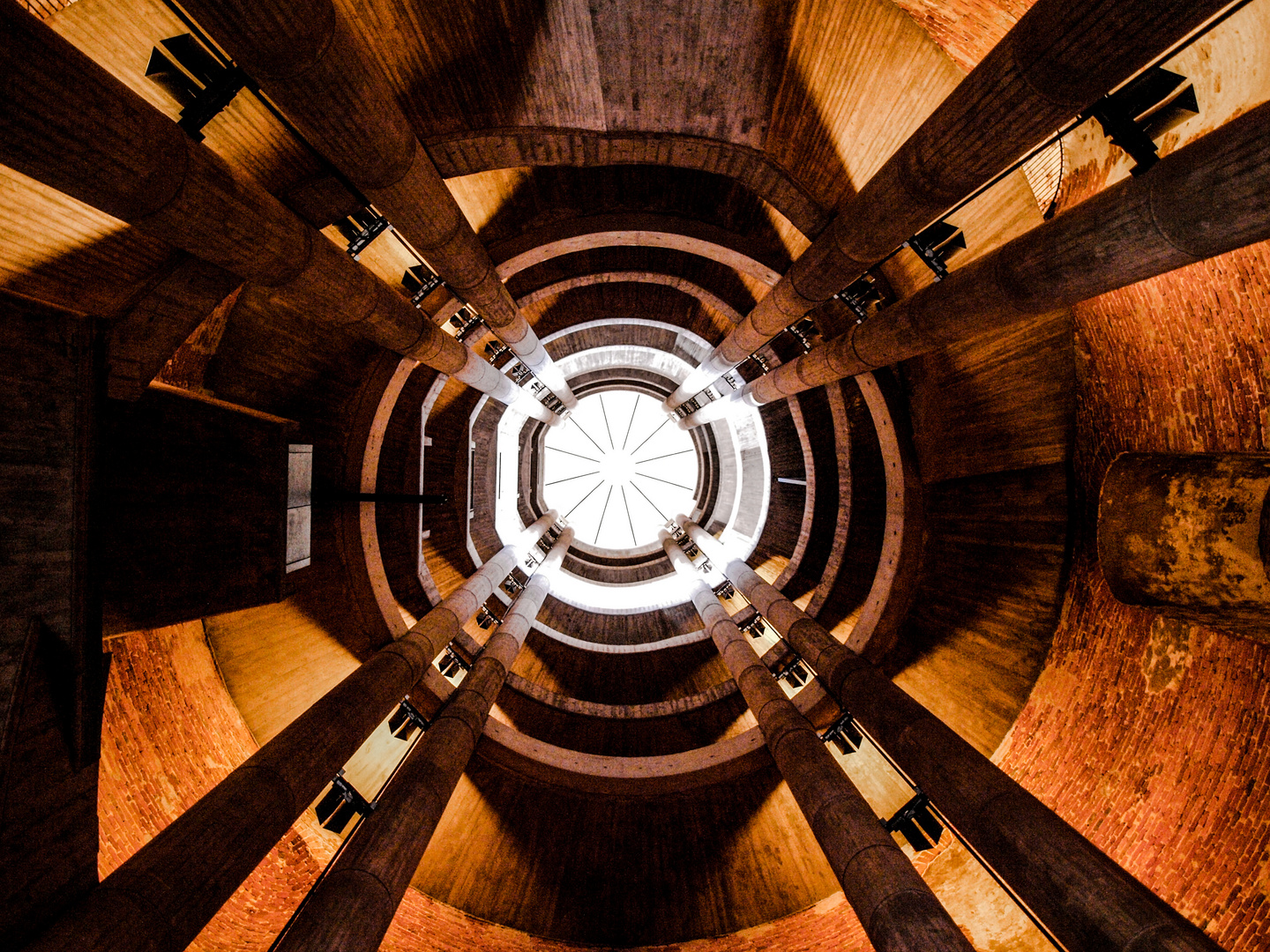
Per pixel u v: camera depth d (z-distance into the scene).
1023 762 9.62
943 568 10.68
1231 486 6.48
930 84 7.31
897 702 7.43
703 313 14.52
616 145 8.19
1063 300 5.09
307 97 4.87
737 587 13.64
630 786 10.98
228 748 9.65
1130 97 4.89
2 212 5.63
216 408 6.96
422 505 13.09
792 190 8.34
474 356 11.09
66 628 4.41
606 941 10.13
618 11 7.18
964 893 9.15
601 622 16.02
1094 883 4.73
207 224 4.81
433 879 10.23
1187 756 7.81
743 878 10.50
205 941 7.73
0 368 4.27
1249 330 6.38
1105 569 8.02
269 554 7.65
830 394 12.38
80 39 5.55
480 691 9.84
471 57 7.35
